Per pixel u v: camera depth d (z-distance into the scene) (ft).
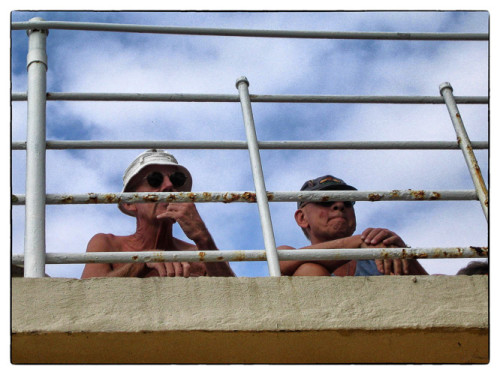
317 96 16.94
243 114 16.33
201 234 17.53
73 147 15.71
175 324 12.94
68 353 13.07
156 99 16.49
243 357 13.35
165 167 18.80
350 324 13.17
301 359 13.48
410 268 17.62
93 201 14.88
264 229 14.67
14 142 15.58
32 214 14.60
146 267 17.34
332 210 18.66
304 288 13.37
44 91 15.99
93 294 13.06
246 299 13.21
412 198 15.66
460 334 13.38
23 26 16.46
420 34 18.07
